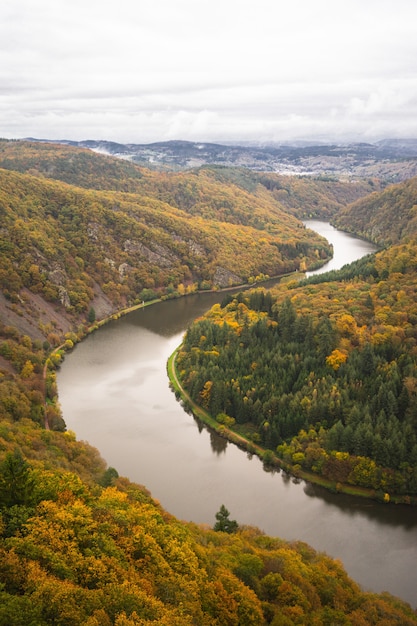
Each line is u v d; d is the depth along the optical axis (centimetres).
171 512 11531
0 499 6625
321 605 7775
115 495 8538
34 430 12050
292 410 14450
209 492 12406
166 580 6444
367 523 11562
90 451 12131
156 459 13675
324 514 11806
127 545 6825
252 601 6938
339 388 14688
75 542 6194
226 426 15188
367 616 7794
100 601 5441
